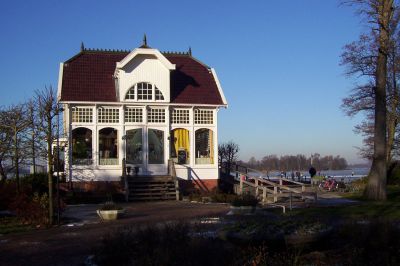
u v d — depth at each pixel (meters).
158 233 11.38
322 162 127.56
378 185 25.31
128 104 30.03
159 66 30.64
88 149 29.55
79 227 17.16
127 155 30.05
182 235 11.19
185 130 31.25
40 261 11.75
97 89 30.34
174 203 25.67
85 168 29.12
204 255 9.93
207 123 31.75
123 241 11.11
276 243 10.80
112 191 28.27
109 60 32.72
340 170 127.31
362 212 19.44
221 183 32.53
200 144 31.69
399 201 24.19
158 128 30.59
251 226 11.36
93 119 29.62
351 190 37.28
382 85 25.59
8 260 11.95
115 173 29.58
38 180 27.91
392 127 38.97
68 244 13.77
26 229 17.02
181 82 32.28
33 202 18.59
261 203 22.86
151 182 29.06
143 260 9.82
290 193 21.88
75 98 29.20
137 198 27.53
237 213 19.38
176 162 30.86
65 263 11.46
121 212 19.14
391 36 28.27
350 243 11.65
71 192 27.56
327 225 12.20
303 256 10.95
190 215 19.67
